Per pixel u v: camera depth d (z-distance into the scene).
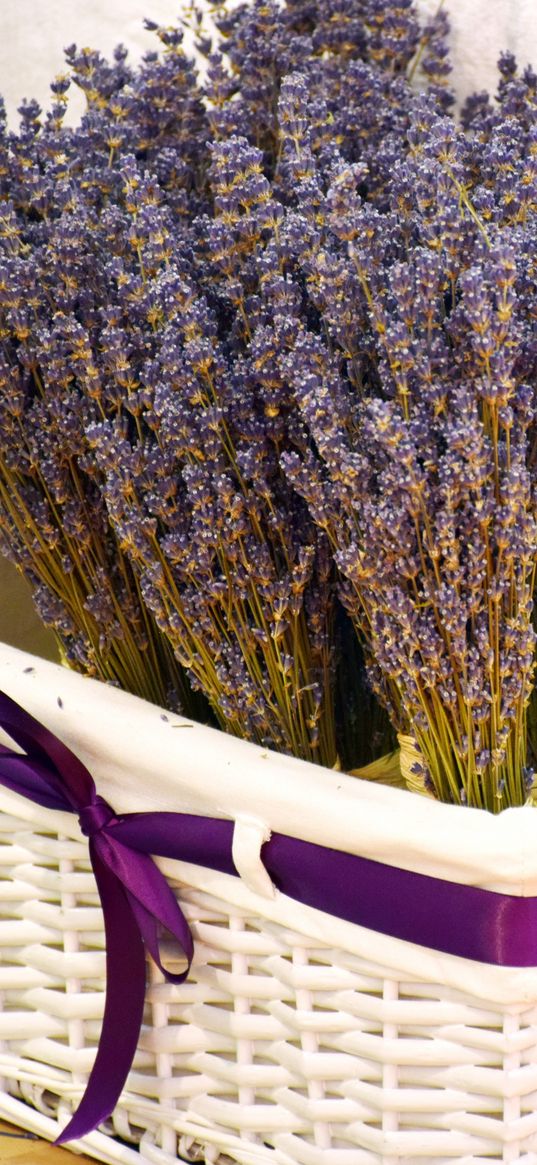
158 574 0.82
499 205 0.83
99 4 1.15
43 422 0.85
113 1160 0.86
